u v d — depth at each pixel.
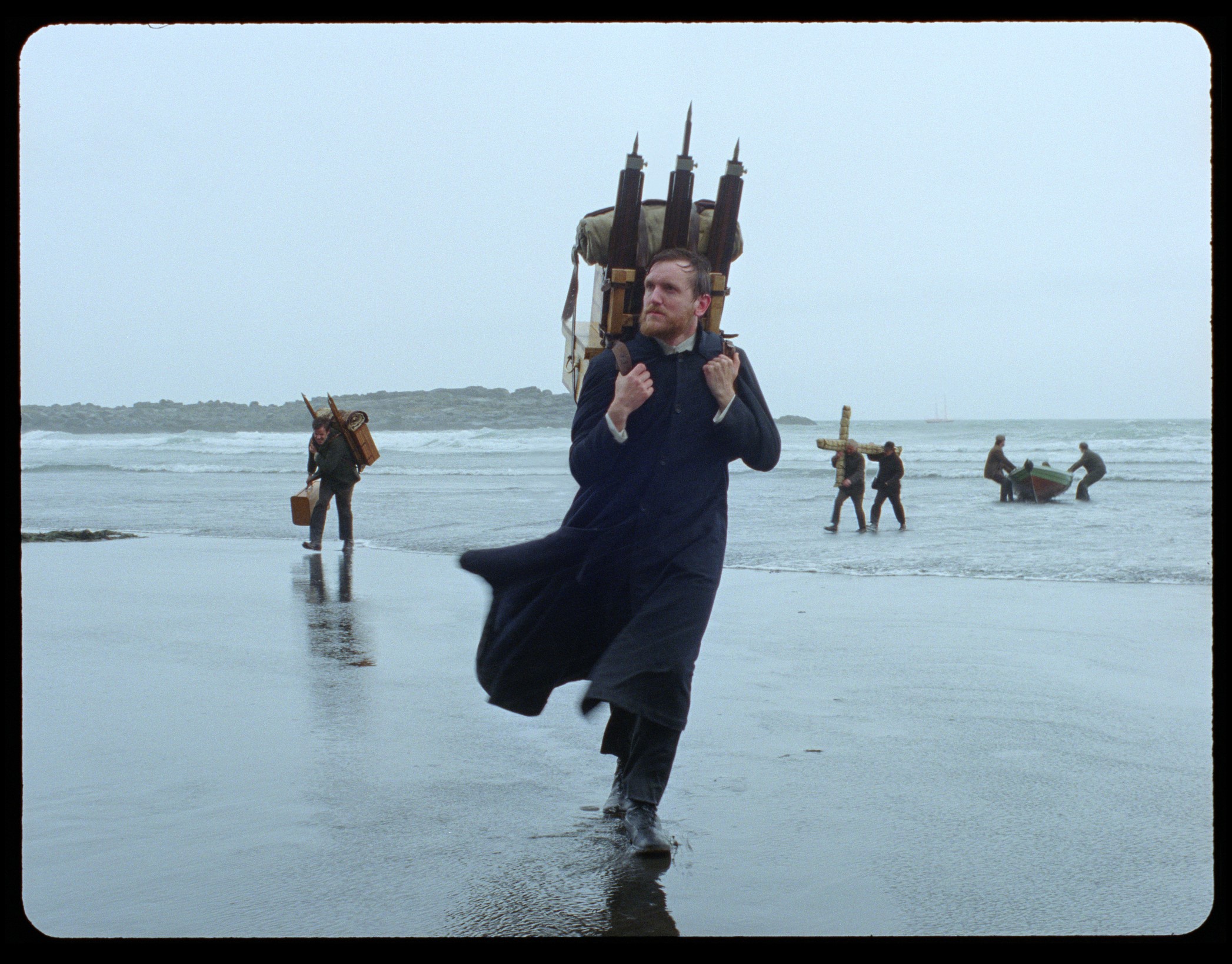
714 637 6.91
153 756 4.32
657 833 3.29
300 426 81.69
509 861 3.23
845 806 3.71
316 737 4.62
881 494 15.55
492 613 3.60
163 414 81.81
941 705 5.08
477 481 28.73
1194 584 9.54
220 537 14.57
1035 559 11.62
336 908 2.88
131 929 2.73
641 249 3.63
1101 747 4.38
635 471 3.46
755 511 19.16
